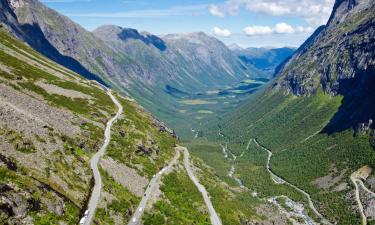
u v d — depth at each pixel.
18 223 97.38
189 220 177.12
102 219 130.12
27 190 108.12
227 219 197.62
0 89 197.88
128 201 160.38
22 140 136.62
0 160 114.81
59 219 110.44
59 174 135.38
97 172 164.12
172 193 198.00
